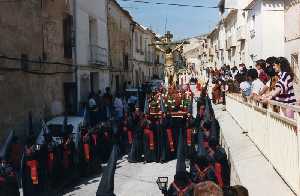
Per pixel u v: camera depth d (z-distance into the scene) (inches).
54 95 713.6
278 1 914.1
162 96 670.5
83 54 882.1
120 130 652.7
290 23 831.1
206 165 328.5
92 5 955.3
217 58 1900.8
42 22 665.6
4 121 533.3
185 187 264.5
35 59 635.5
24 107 591.5
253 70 404.8
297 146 239.6
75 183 510.6
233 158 365.7
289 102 301.4
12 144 503.5
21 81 585.6
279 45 919.7
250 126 443.5
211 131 509.4
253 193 260.1
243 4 1178.6
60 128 585.0
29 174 426.3
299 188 235.5
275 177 295.3
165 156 592.4
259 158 354.6
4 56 535.8
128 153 622.5
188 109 633.6
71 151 506.0
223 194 148.2
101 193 292.0
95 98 828.0
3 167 374.0
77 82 829.8
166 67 1331.2
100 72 1020.5
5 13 543.8
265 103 348.2
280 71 309.4
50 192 456.4
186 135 577.0
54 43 718.5
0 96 526.3
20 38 585.3
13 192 364.5
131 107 944.9
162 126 594.2
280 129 289.0
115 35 1199.6
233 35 1379.2
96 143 566.3
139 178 509.0
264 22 919.7
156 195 438.3
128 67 1402.6
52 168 462.6
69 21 804.0
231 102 681.6
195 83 1302.9
